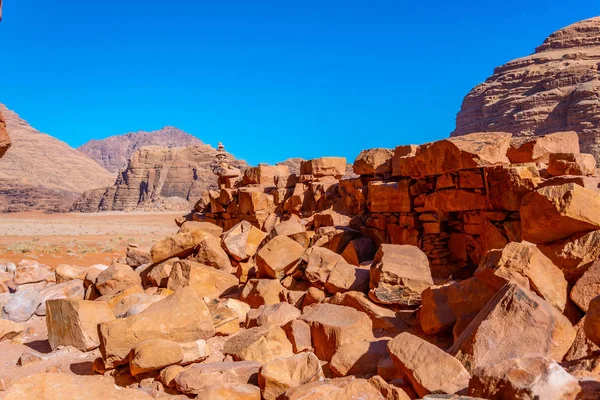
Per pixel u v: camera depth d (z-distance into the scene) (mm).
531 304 5043
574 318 5801
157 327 7012
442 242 10516
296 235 12148
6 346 8930
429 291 7020
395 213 11891
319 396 4508
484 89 93562
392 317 7566
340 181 15906
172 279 10836
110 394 4738
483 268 6484
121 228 54000
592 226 6508
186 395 5836
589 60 78938
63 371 7332
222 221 23547
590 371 4156
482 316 5355
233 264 12562
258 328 7531
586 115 68438
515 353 4785
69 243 31875
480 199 9648
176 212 107625
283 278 10148
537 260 5996
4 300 11547
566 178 8070
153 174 144000
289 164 79438
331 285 8945
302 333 7156
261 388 5445
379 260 8492
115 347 6758
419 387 4676
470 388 4047
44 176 179625
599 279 5699
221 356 7184
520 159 11141
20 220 77312
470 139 10203
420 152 11031
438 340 6730
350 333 6785
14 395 4344
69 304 8312
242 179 24844
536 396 3484
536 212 6945
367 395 4566
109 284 11164
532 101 77438
